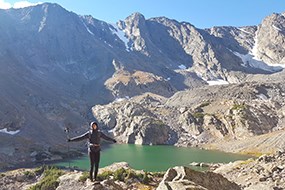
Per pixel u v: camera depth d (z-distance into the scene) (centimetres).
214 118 19225
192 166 10075
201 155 13538
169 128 19862
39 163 12725
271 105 19800
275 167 4634
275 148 13588
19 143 15638
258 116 18000
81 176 2539
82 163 12225
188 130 19688
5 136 16138
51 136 17788
